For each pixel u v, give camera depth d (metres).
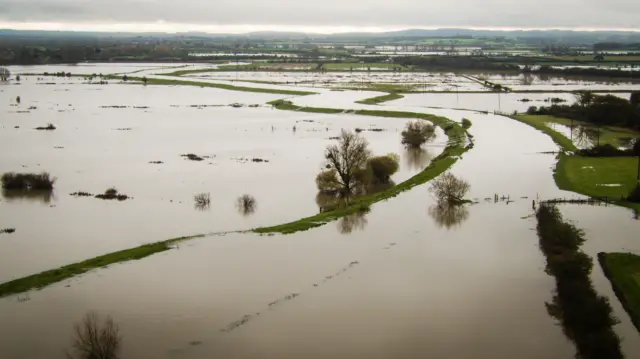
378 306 64.25
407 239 83.88
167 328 59.38
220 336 58.12
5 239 84.31
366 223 90.56
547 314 62.56
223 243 82.06
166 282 69.31
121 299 65.12
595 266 73.31
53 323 60.16
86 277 70.56
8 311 62.44
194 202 101.75
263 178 118.06
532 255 77.69
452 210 96.44
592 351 54.88
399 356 55.03
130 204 100.88
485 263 75.31
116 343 55.75
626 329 59.09
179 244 81.56
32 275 70.75
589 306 60.75
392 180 119.81
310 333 58.78
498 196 103.88
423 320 61.25
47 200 103.31
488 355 55.19
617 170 120.06
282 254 78.25
